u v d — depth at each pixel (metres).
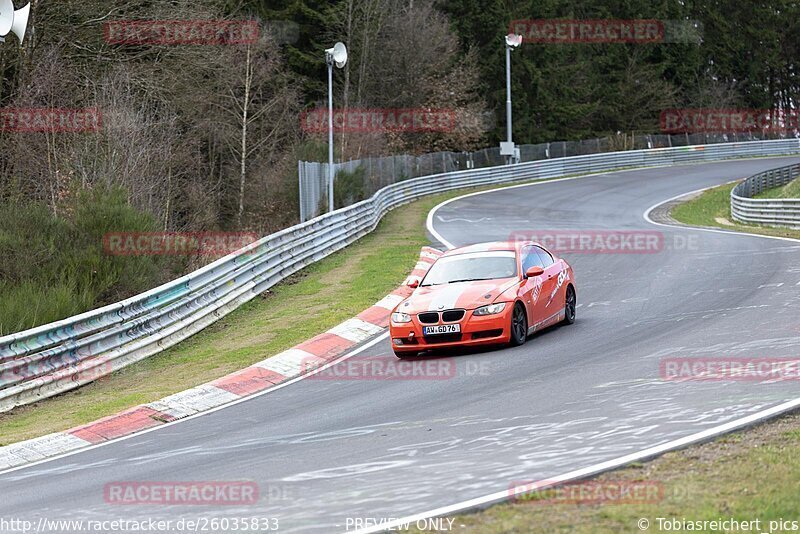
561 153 129.88
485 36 145.38
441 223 70.69
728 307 32.56
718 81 199.00
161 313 37.19
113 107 69.31
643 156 131.12
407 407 23.08
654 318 32.25
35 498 18.48
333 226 57.00
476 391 23.95
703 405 19.77
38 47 69.75
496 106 147.00
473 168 111.94
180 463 20.11
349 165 74.81
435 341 29.28
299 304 42.00
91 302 38.19
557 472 16.11
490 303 29.27
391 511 14.93
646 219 75.25
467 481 16.16
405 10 129.88
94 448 23.41
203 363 33.34
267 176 97.44
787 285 35.84
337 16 124.50
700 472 15.30
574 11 176.50
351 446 19.70
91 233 41.78
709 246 51.19
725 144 143.88
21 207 43.75
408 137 130.25
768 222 68.12
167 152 76.25
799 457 15.66
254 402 26.41
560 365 26.02
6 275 38.59
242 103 106.44
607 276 43.47
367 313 37.91
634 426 18.72
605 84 175.12
